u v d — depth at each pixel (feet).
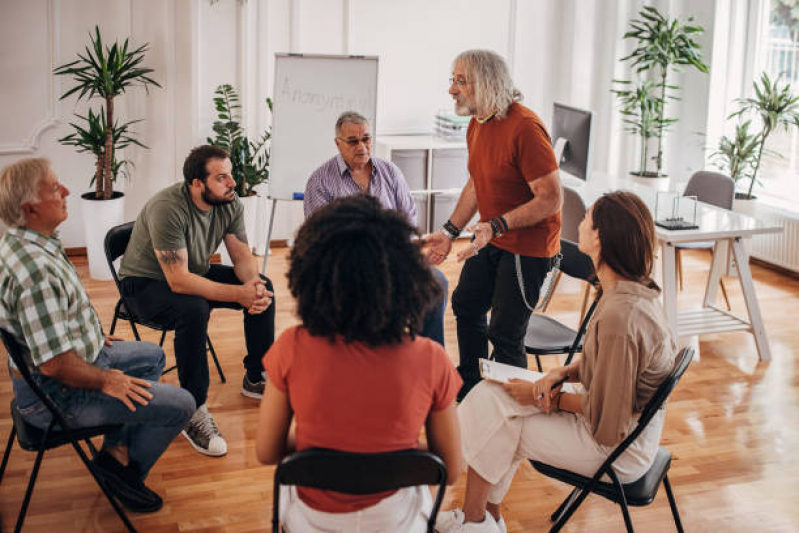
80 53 17.81
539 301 11.03
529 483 10.10
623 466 7.47
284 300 16.74
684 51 19.29
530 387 7.73
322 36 19.67
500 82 10.27
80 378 7.98
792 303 17.04
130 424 9.04
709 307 15.39
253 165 18.45
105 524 9.00
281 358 5.59
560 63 21.77
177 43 18.11
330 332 5.35
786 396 12.68
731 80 20.44
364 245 5.21
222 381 12.66
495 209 10.89
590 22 21.20
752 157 19.26
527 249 10.73
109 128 16.79
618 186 16.90
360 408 5.46
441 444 5.88
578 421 7.59
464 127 20.18
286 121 16.58
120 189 18.57
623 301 7.00
